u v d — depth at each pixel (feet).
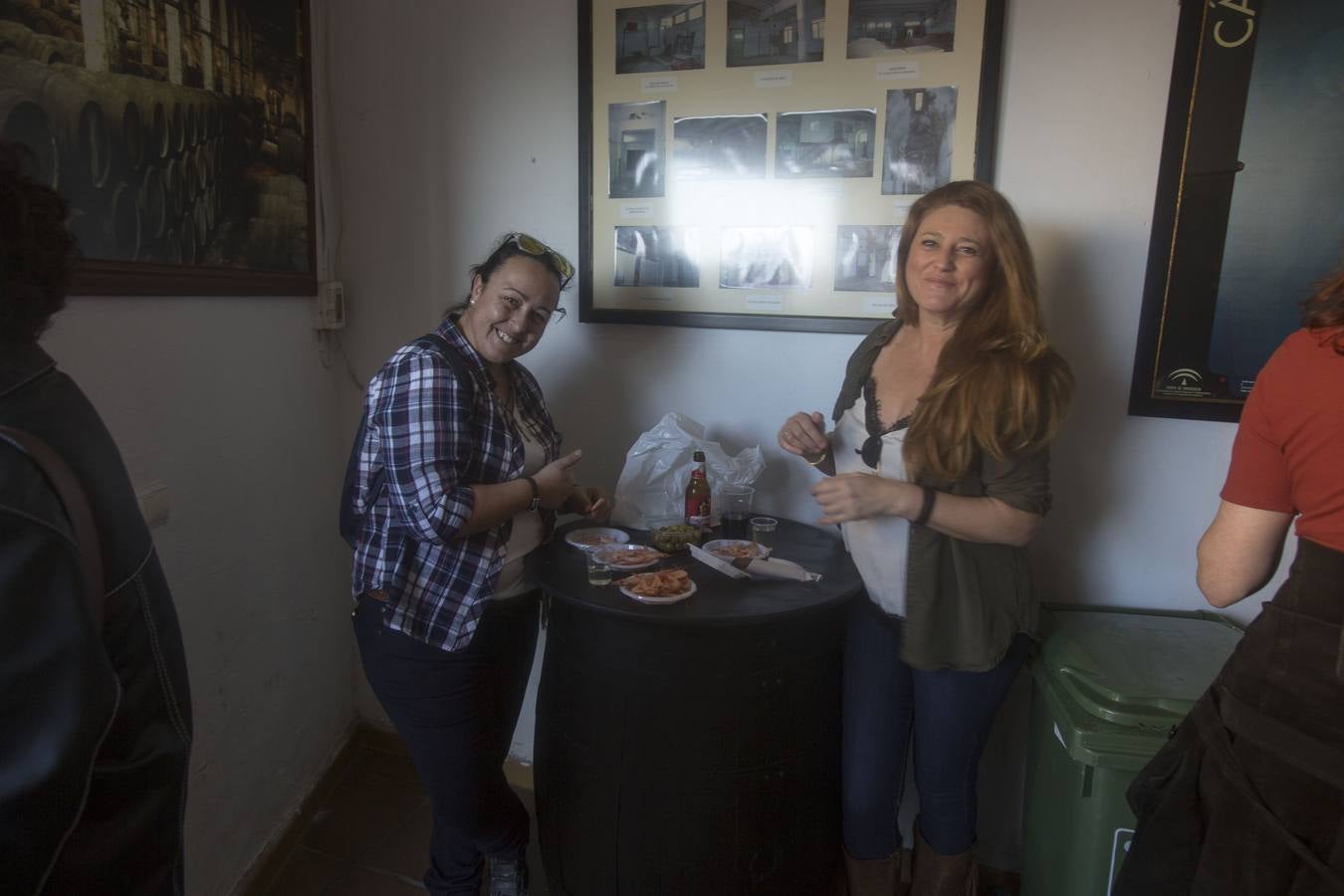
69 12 3.70
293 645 6.14
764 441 6.08
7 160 2.17
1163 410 5.15
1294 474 2.82
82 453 2.24
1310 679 2.70
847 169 5.54
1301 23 4.60
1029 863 5.04
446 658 4.60
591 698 4.58
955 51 5.22
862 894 5.22
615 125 5.89
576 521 6.04
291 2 5.72
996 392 3.94
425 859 6.08
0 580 1.87
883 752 4.95
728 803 4.48
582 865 4.79
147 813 2.35
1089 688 4.26
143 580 2.41
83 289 3.83
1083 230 5.20
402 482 4.24
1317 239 4.74
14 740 1.87
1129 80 4.99
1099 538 5.47
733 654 4.34
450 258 6.44
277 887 5.77
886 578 4.67
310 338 6.21
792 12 5.46
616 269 6.07
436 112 6.29
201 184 4.76
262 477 5.61
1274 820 2.73
